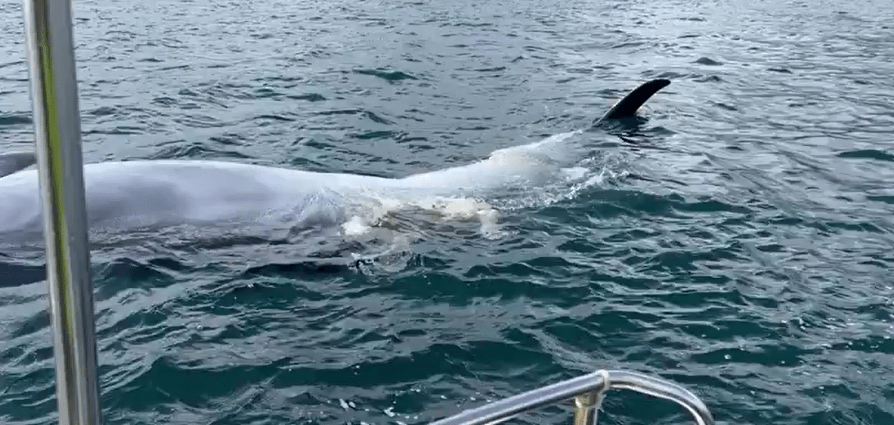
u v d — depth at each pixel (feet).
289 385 17.42
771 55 55.77
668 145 34.32
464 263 22.99
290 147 34.30
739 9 78.07
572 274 22.49
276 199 25.68
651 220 26.27
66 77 4.66
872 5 82.02
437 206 26.66
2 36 55.77
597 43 59.16
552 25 66.59
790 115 40.22
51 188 4.82
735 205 27.63
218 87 43.24
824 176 31.19
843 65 52.80
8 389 16.72
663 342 19.27
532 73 49.11
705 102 42.19
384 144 35.19
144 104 39.70
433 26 64.59
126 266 21.91
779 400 17.13
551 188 28.58
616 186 28.96
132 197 24.35
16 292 20.49
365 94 42.88
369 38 58.65
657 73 49.44
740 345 19.16
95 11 67.97
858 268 23.30
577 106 42.11
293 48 54.24
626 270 22.81
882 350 19.06
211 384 17.33
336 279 22.08
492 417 9.11
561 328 19.80
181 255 22.72
